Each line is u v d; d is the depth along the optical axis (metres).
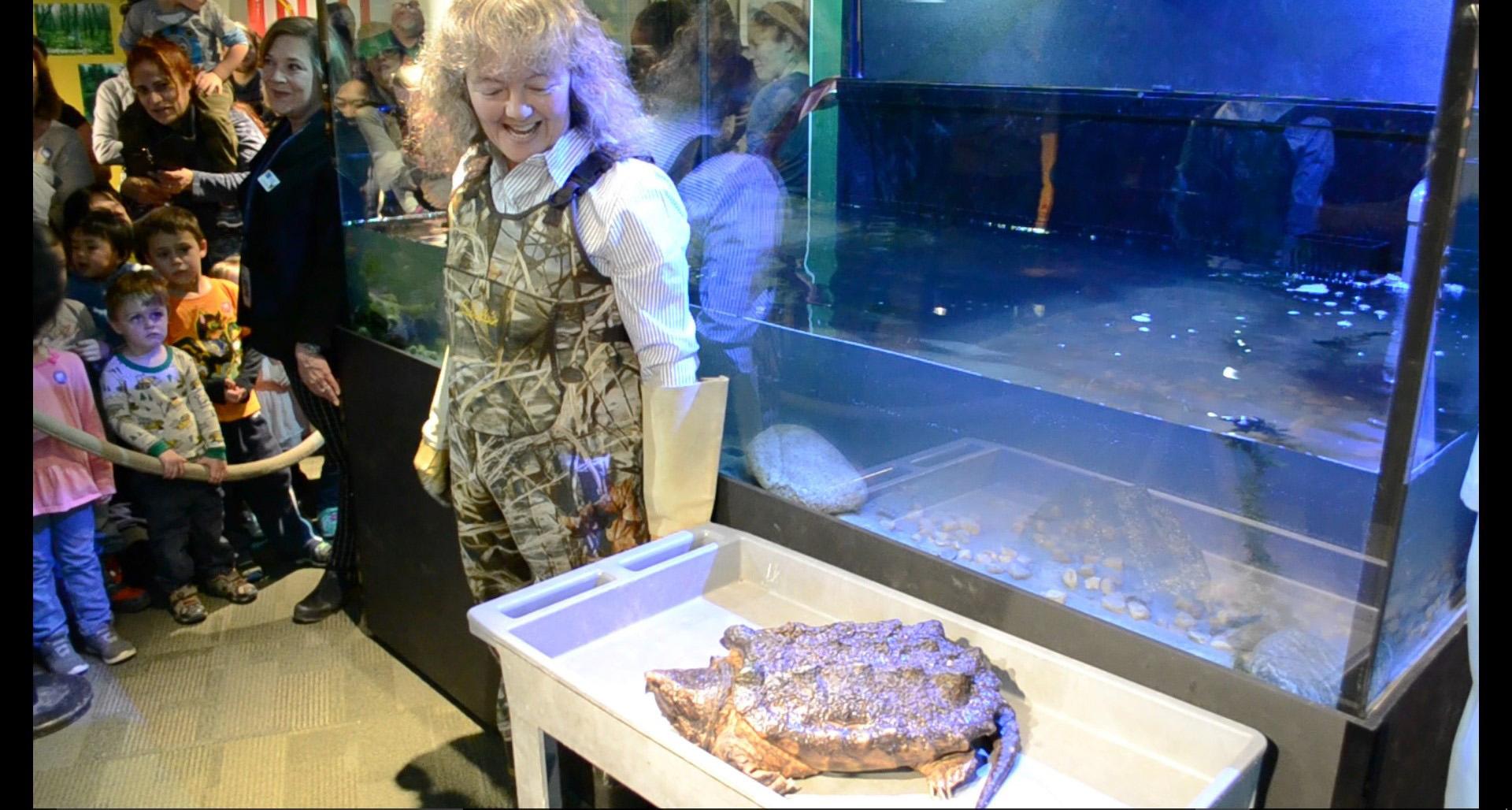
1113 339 1.75
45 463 1.64
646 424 1.50
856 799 1.02
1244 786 0.99
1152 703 1.07
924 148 2.16
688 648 1.29
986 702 1.06
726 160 1.77
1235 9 2.00
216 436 1.93
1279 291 1.99
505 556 1.70
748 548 1.46
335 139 1.98
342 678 1.88
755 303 1.80
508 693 1.28
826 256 2.10
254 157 1.92
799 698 1.06
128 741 1.61
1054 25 2.15
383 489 1.98
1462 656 1.18
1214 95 2.08
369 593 2.07
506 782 1.63
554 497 1.55
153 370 1.80
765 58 1.79
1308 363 1.58
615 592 1.32
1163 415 1.38
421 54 1.59
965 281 2.01
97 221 1.72
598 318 1.46
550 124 1.38
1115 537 1.27
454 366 1.57
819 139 1.99
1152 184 2.21
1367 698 0.98
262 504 2.05
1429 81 1.83
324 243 2.04
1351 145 1.94
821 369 1.64
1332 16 1.90
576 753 1.22
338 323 2.09
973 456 1.48
